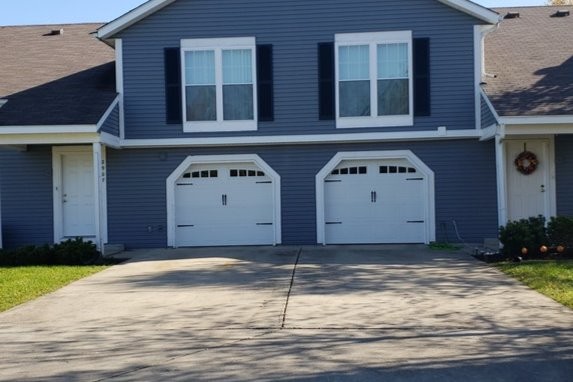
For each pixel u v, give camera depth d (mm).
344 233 16578
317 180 16406
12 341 7746
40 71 17766
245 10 16312
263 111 16281
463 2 15789
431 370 6395
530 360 6676
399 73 16156
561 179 16422
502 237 13406
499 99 14961
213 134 16344
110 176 16578
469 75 16062
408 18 16109
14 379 6352
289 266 12852
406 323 8266
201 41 16328
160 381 6211
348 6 16172
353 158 16406
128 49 16391
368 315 8711
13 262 14086
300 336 7723
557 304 9148
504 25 19766
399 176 16516
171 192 16562
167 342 7586
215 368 6570
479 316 8562
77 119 14805
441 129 16031
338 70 16203
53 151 16797
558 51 17625
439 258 13758
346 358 6820
